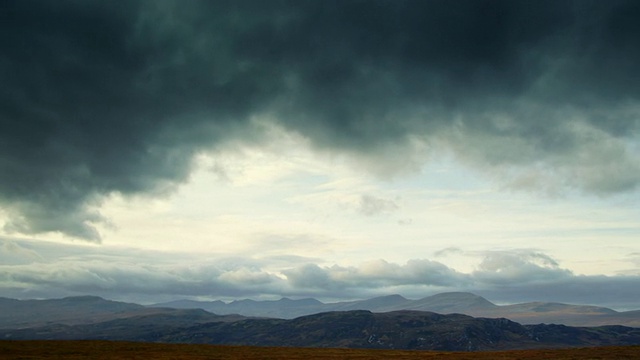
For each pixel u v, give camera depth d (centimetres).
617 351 12544
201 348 16200
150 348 15538
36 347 14238
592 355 11988
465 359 12719
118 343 16388
